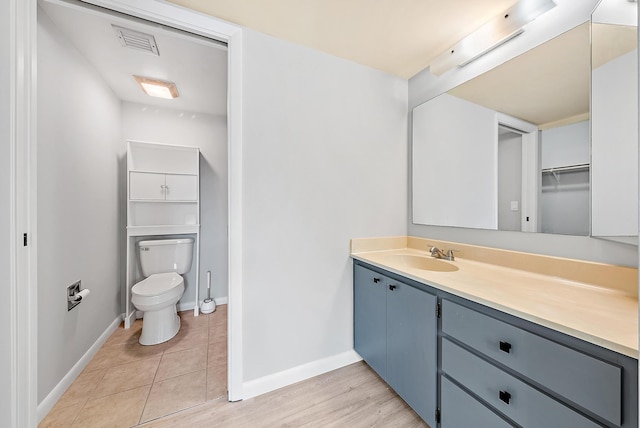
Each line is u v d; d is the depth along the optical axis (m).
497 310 0.89
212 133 2.77
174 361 1.78
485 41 1.36
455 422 1.04
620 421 0.61
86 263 1.76
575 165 1.10
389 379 1.43
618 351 0.60
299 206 1.58
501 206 1.40
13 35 0.96
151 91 2.24
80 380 1.57
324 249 1.67
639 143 0.44
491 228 1.45
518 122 1.31
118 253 2.31
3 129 0.94
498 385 0.88
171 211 2.60
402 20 1.36
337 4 1.25
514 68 1.32
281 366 1.54
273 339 1.51
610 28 0.93
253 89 1.44
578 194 1.09
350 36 1.49
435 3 1.24
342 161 1.72
